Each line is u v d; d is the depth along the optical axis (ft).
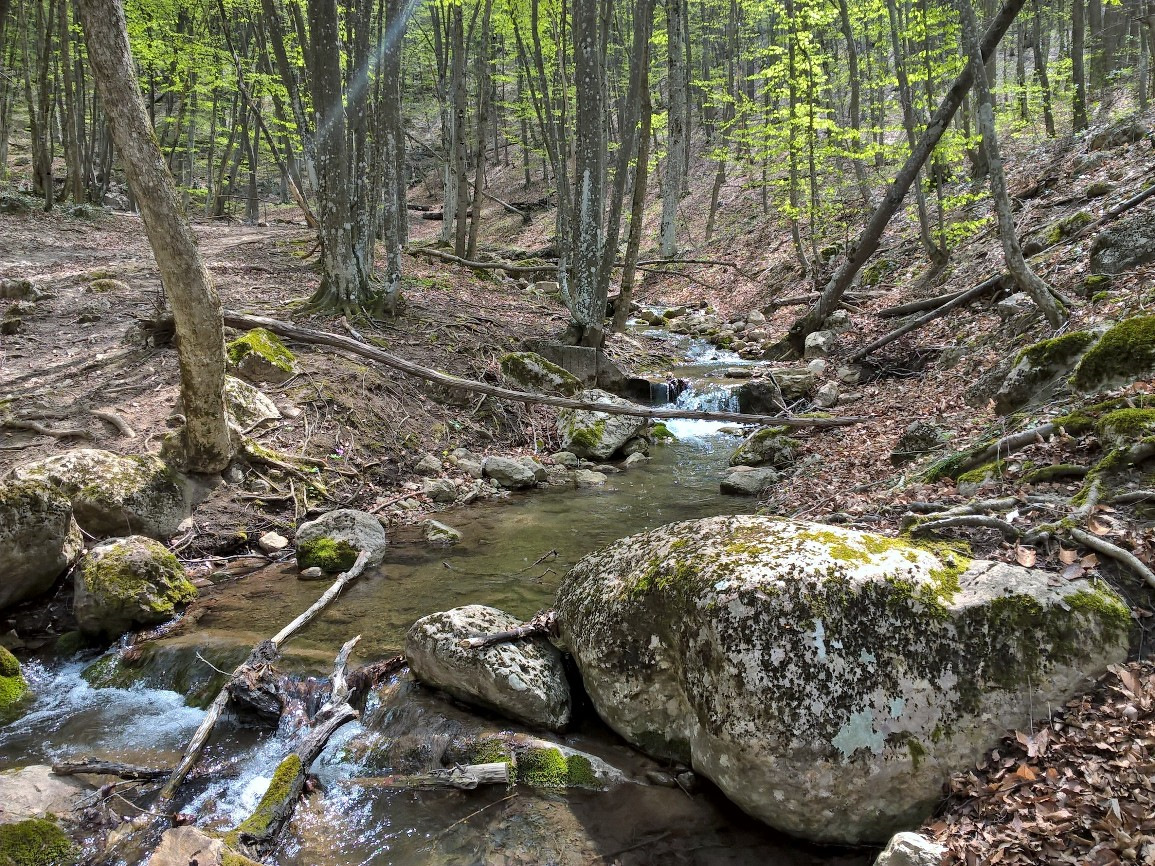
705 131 117.91
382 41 39.65
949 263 47.09
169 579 19.38
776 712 10.47
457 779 12.38
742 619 10.94
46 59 69.15
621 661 13.07
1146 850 7.88
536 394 35.22
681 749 12.51
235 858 10.50
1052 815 8.83
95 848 11.49
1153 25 46.85
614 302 61.77
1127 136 45.62
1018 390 22.36
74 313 36.04
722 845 10.86
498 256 85.20
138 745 14.43
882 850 9.81
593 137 39.50
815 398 36.78
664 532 14.61
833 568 11.29
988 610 10.89
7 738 14.66
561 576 20.65
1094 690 10.42
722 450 35.09
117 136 18.57
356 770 13.42
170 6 70.33
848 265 42.22
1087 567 12.03
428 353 37.24
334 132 36.86
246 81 64.23
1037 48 59.06
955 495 16.93
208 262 51.47
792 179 57.72
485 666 13.78
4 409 25.49
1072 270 31.63
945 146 45.09
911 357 37.45
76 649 18.03
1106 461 14.47
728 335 54.03
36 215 67.31
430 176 146.10
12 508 17.99
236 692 14.83
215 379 22.82
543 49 62.39
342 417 30.09
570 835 11.24
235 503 24.25
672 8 70.33
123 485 21.62
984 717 10.38
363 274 39.83
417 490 28.14
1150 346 17.88
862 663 10.59
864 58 70.18
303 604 19.33
